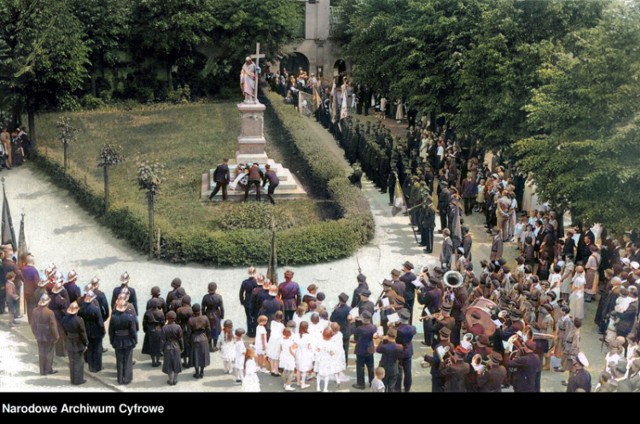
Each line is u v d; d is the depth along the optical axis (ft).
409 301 97.25
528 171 122.52
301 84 231.91
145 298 108.37
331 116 203.21
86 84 225.56
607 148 106.01
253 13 233.35
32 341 95.04
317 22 266.16
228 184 147.54
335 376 83.35
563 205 112.06
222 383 84.43
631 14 114.21
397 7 204.54
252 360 77.97
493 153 146.72
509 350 82.53
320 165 161.27
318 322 83.71
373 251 126.93
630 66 110.73
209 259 120.16
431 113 186.50
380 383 75.46
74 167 161.48
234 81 241.76
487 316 84.69
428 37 181.57
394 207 141.38
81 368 83.66
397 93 193.47
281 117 203.10
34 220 139.85
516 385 77.56
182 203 144.15
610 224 104.42
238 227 132.26
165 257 121.80
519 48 139.23
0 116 181.16
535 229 121.08
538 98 119.24
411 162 155.43
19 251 106.63
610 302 94.22
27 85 173.37
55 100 179.63
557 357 90.27
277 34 239.30
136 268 119.14
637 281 92.17
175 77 239.50
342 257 123.54
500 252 117.50
